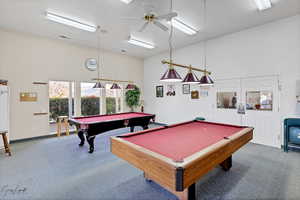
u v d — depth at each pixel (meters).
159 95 6.84
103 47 5.79
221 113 4.81
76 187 2.20
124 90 6.94
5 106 3.71
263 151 3.55
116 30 4.26
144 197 1.97
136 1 2.94
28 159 3.15
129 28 4.14
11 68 4.25
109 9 3.22
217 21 3.78
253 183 2.26
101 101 6.22
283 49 3.67
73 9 3.21
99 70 6.07
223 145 1.74
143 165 1.55
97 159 3.16
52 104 5.13
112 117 4.43
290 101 3.60
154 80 7.07
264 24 3.94
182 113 5.93
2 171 2.66
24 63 4.45
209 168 1.50
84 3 3.00
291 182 2.28
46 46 4.82
